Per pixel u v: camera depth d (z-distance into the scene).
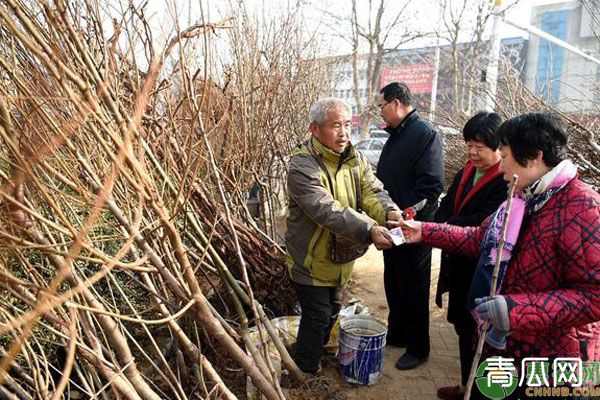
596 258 1.23
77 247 0.77
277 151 3.86
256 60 3.35
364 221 2.02
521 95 4.30
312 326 2.30
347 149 2.32
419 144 2.56
